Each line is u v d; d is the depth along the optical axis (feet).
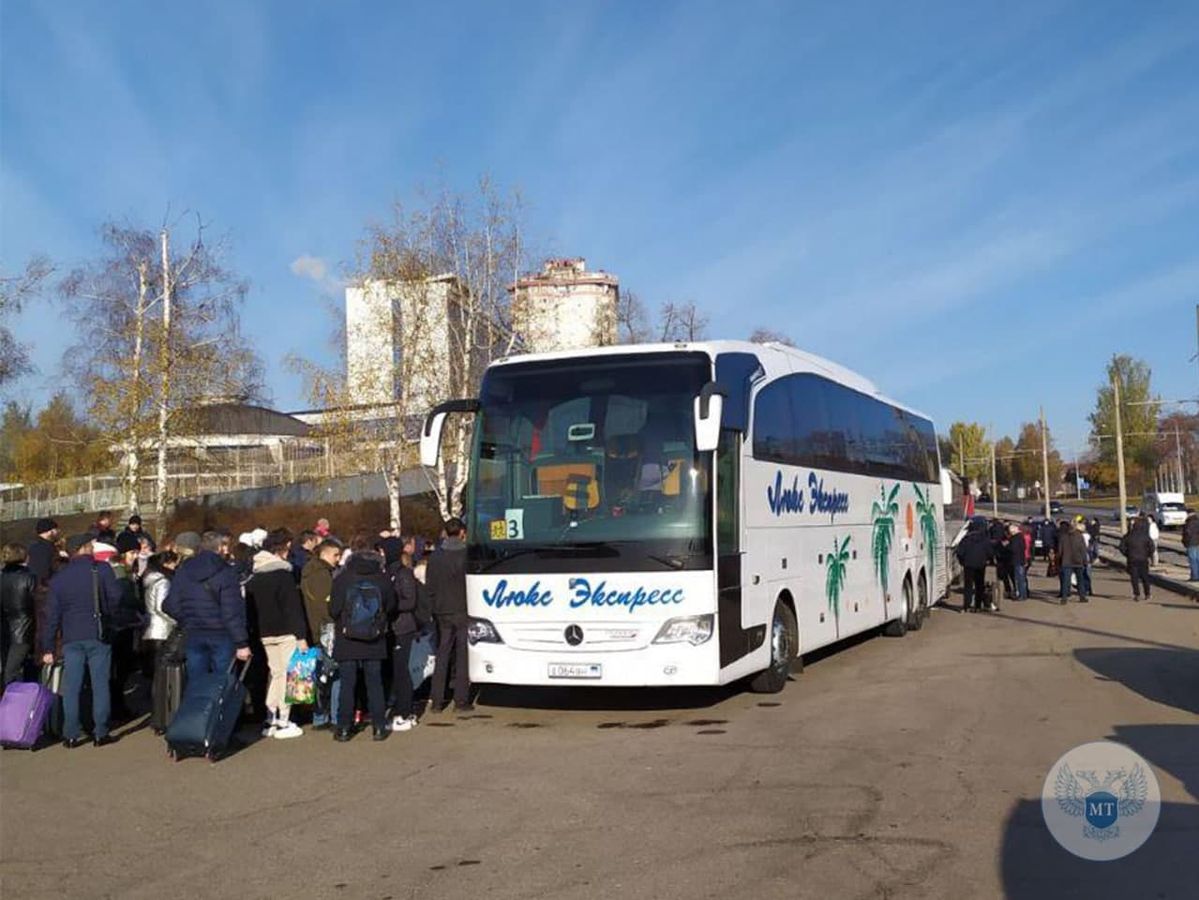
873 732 34.50
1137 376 324.39
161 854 23.82
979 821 24.02
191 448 133.08
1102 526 253.85
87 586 36.22
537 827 24.71
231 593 33.96
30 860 23.65
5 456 221.05
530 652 37.63
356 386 121.39
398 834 24.63
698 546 36.68
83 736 37.73
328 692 38.40
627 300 156.25
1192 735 32.48
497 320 126.93
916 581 67.92
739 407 40.19
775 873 20.80
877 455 60.44
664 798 26.91
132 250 130.72
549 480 38.32
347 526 137.69
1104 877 20.30
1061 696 40.32
